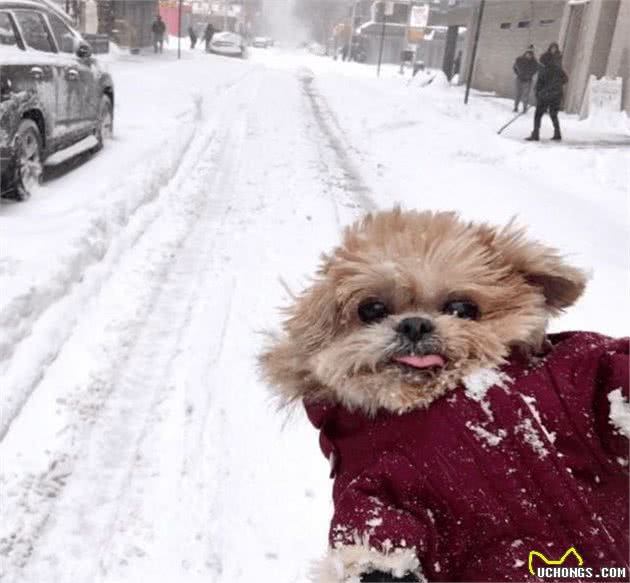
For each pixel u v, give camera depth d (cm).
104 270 456
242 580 222
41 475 263
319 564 115
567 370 120
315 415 124
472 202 657
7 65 554
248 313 412
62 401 310
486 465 112
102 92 805
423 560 113
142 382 336
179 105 1253
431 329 110
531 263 120
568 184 852
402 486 113
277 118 1263
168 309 418
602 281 448
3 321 338
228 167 809
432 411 115
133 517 249
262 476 271
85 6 2544
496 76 2284
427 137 1077
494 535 114
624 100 1504
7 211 528
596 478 118
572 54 1778
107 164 722
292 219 600
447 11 3030
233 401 321
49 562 227
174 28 4928
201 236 551
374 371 112
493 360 114
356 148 980
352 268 115
